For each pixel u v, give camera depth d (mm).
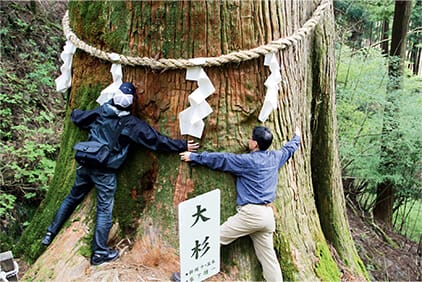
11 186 4953
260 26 2932
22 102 5988
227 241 3086
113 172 3078
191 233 2582
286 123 3332
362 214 8336
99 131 2977
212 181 3080
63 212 3301
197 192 3086
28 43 6891
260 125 3125
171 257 3070
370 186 8805
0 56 6398
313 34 3938
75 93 3484
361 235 7184
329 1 3701
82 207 3289
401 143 7414
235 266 3197
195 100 2891
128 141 3039
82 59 3377
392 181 7805
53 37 7328
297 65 3414
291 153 3281
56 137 5801
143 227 3184
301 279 3447
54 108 6375
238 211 3057
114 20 3031
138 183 3205
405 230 9055
